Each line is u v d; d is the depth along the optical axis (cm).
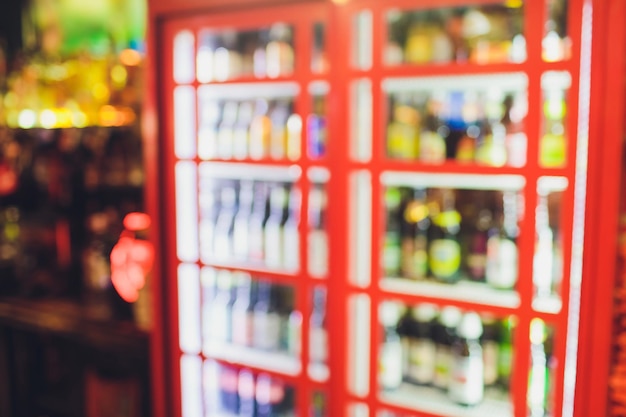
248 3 190
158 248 217
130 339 235
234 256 227
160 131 211
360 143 191
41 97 268
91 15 258
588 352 148
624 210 145
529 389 180
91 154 266
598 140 142
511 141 183
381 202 181
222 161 206
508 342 197
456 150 195
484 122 195
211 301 236
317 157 205
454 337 204
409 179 194
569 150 152
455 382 195
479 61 182
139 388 249
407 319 212
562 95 172
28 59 274
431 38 191
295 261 214
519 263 162
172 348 222
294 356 222
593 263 145
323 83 189
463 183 187
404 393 201
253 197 230
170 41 206
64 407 274
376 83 178
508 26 184
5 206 288
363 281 196
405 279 203
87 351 266
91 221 264
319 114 209
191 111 214
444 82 189
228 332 236
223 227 230
